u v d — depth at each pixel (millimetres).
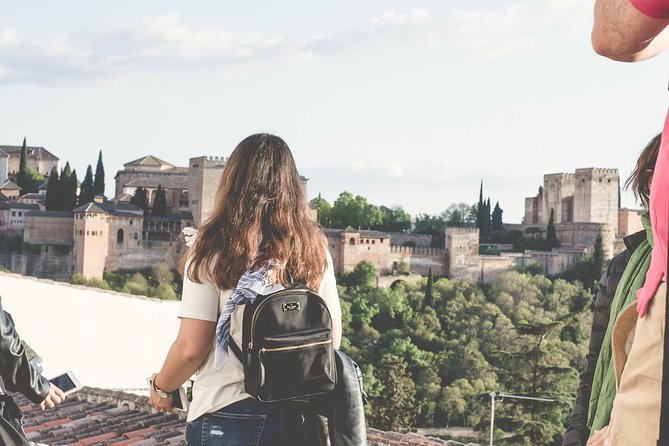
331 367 3197
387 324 111125
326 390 3193
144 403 10953
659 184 2100
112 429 9625
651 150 3105
